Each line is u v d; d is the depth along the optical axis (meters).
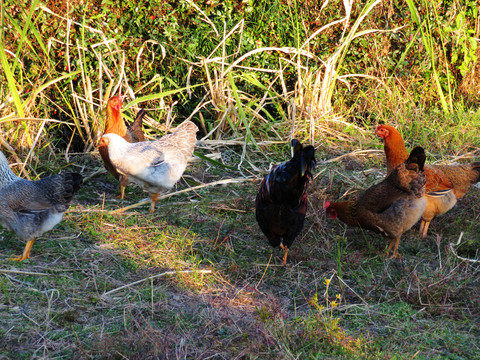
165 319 3.68
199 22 7.66
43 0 6.73
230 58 8.02
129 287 4.04
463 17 9.23
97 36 7.15
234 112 7.43
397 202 4.62
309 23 8.41
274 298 4.05
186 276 4.27
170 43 7.53
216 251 4.83
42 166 6.32
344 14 8.53
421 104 9.16
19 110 5.68
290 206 4.30
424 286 4.23
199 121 7.89
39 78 6.93
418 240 5.19
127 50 7.46
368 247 5.00
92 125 6.94
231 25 7.90
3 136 6.32
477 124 8.11
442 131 7.83
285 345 3.40
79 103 6.92
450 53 9.45
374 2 7.70
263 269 4.57
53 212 4.21
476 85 9.76
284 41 8.38
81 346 3.26
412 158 4.60
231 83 6.67
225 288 4.20
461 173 5.09
